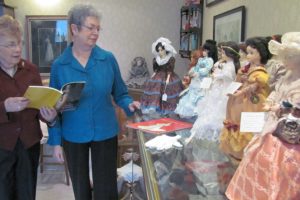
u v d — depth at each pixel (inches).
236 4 105.7
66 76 65.4
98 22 63.2
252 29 92.1
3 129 65.9
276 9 77.5
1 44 60.1
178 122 78.0
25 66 67.4
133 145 89.5
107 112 69.1
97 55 66.8
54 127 69.0
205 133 63.5
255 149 39.8
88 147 69.2
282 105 37.8
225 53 63.5
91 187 74.5
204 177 49.6
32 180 71.4
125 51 193.9
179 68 191.9
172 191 46.8
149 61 195.3
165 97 86.0
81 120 66.6
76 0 187.3
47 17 187.2
